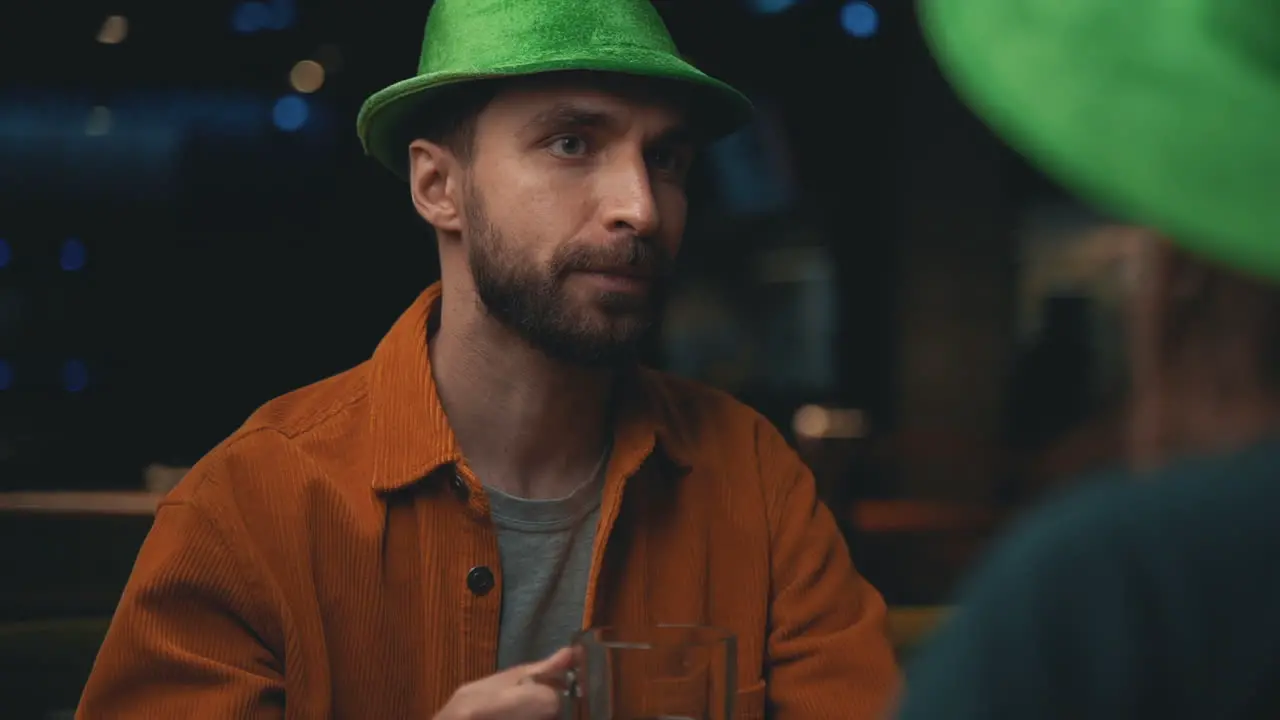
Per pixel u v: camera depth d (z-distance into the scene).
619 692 0.92
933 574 2.67
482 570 1.15
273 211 6.53
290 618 1.11
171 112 6.23
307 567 1.13
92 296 6.50
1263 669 0.40
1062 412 5.69
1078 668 0.41
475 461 1.20
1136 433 0.47
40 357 6.46
